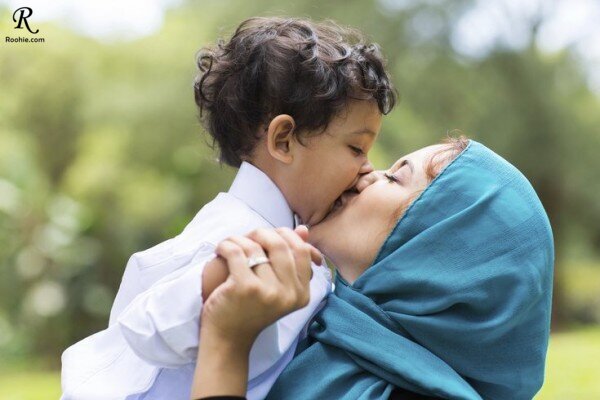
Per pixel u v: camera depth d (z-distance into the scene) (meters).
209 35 11.79
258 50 1.66
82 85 12.70
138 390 1.44
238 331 1.27
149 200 12.54
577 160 13.16
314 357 1.48
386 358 1.43
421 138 11.31
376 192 1.56
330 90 1.59
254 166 1.66
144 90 12.09
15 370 10.54
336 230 1.58
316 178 1.61
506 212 1.49
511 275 1.46
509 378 1.52
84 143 13.29
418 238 1.48
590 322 15.43
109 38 12.64
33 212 11.01
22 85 12.61
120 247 12.62
